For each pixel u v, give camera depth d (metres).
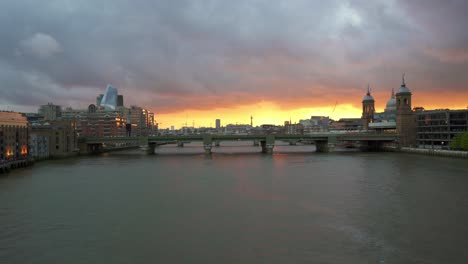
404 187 100.88
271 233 63.69
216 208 80.75
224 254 54.84
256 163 172.38
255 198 90.19
